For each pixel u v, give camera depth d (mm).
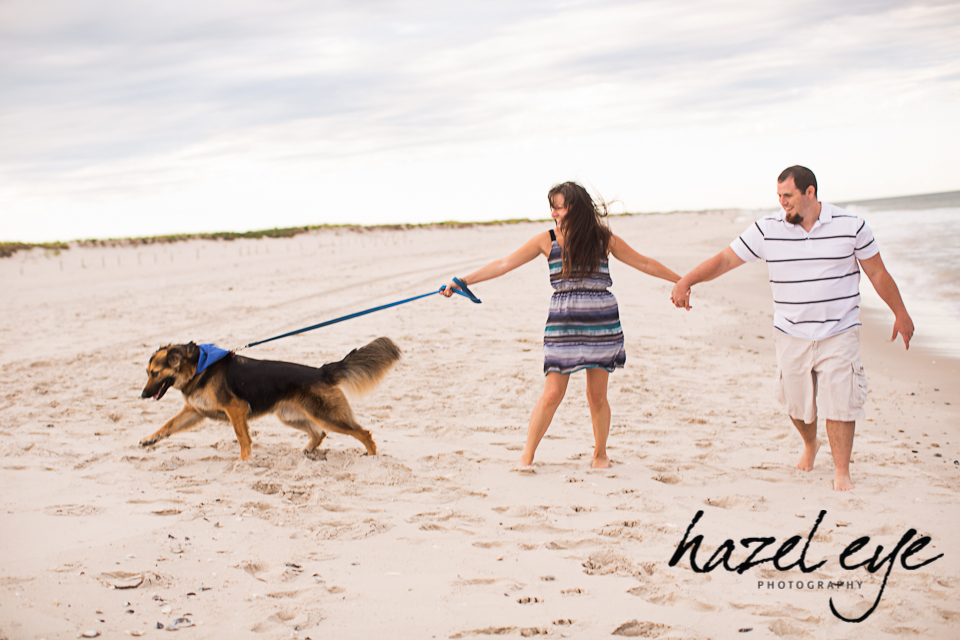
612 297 4641
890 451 5164
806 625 2781
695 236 37812
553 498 4160
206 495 4152
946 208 47062
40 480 4379
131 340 9992
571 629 2688
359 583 3035
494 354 8625
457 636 2615
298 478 4492
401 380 7301
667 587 3053
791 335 4367
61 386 7195
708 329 10727
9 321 12383
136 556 3229
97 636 2533
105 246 34938
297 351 8875
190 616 2709
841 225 4230
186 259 30234
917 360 8727
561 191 4473
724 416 6137
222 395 4828
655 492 4277
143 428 5719
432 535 3600
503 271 4777
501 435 5586
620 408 6359
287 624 2674
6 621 2605
